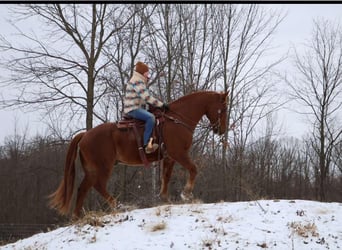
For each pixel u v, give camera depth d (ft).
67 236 25.22
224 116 29.30
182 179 55.21
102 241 23.31
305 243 21.79
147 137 27.78
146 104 29.19
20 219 100.73
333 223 24.03
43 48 57.31
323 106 85.30
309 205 26.37
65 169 29.35
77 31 59.06
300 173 115.65
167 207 26.71
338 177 104.58
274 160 104.01
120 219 25.67
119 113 62.18
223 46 65.62
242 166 64.64
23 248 26.12
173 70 63.72
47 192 100.22
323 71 85.76
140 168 61.36
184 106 28.81
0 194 102.12
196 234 22.67
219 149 62.28
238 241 21.79
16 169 98.58
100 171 28.81
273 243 21.63
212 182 61.52
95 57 59.88
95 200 61.11
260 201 27.20
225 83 64.95
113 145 28.81
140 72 28.43
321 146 84.12
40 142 69.41
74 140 29.63
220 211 25.55
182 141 28.09
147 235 23.11
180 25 63.10
